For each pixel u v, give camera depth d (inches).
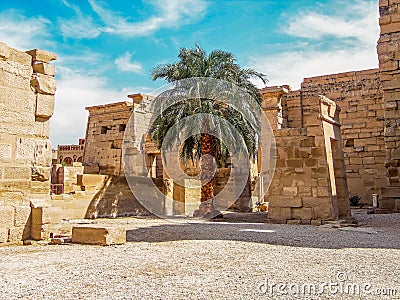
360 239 378.0
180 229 471.8
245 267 247.9
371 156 1039.0
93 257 282.5
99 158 1237.1
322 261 267.4
